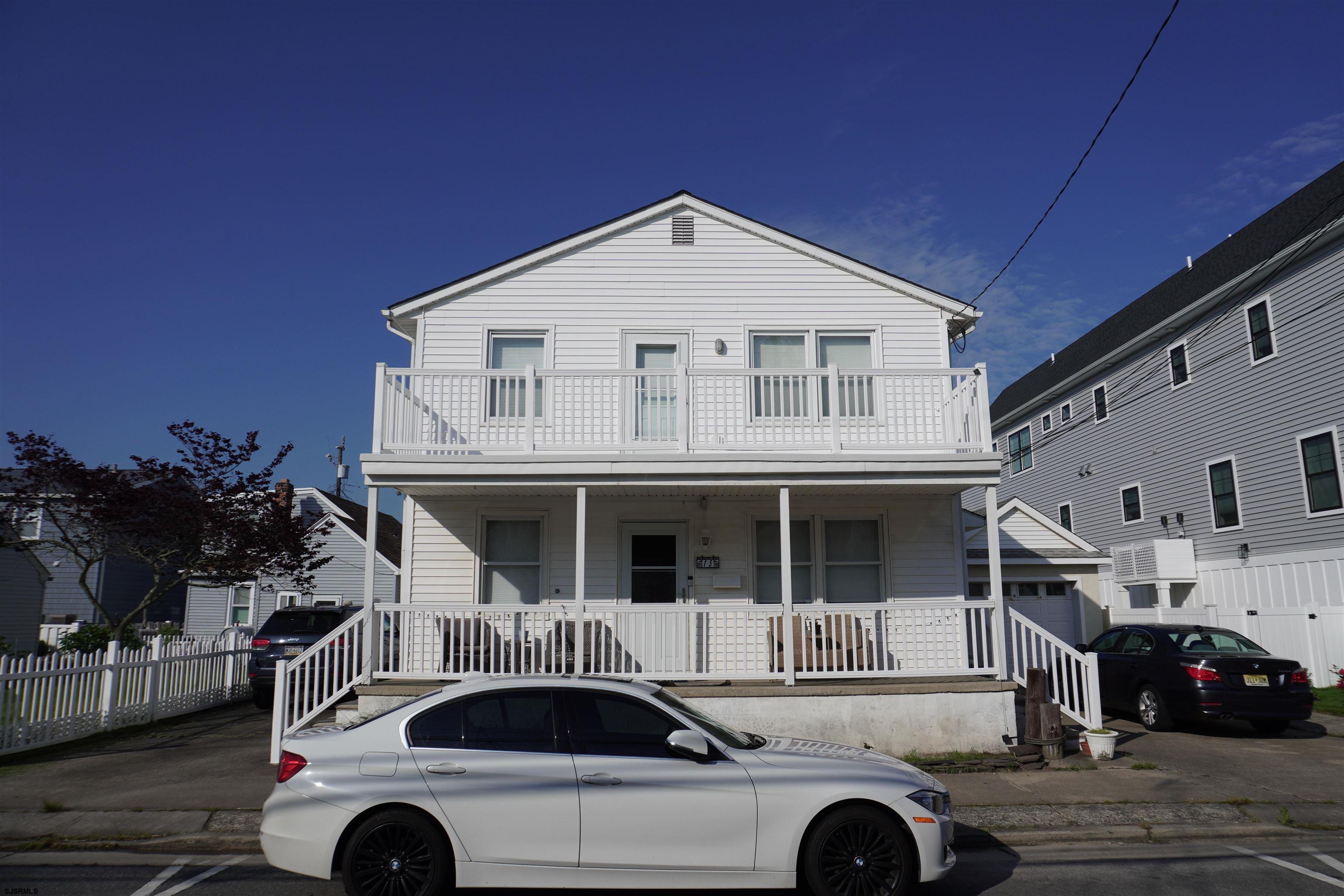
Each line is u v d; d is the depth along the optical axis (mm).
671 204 13648
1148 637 13258
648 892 6035
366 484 11086
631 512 12875
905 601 12664
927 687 10578
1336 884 6328
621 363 13320
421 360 13211
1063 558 20672
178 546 16453
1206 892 6156
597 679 6277
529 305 13430
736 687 10555
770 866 5543
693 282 13555
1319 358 18016
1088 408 27219
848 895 5582
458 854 5406
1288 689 11805
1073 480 28062
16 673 10445
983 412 11469
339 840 5449
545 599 12594
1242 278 19719
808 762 5828
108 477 15266
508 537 12867
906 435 11797
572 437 11914
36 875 6441
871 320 13508
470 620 11242
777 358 13445
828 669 11703
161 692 13461
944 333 13500
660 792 5539
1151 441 23828
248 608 28844
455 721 5762
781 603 12453
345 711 10484
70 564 28422
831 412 11500
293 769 5594
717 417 12164
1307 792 8758
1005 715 10570
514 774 5527
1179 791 8766
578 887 5484
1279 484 19031
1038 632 11164
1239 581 20156
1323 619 15883
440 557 12664
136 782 8992
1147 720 12742
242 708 15133
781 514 11227
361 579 28781
